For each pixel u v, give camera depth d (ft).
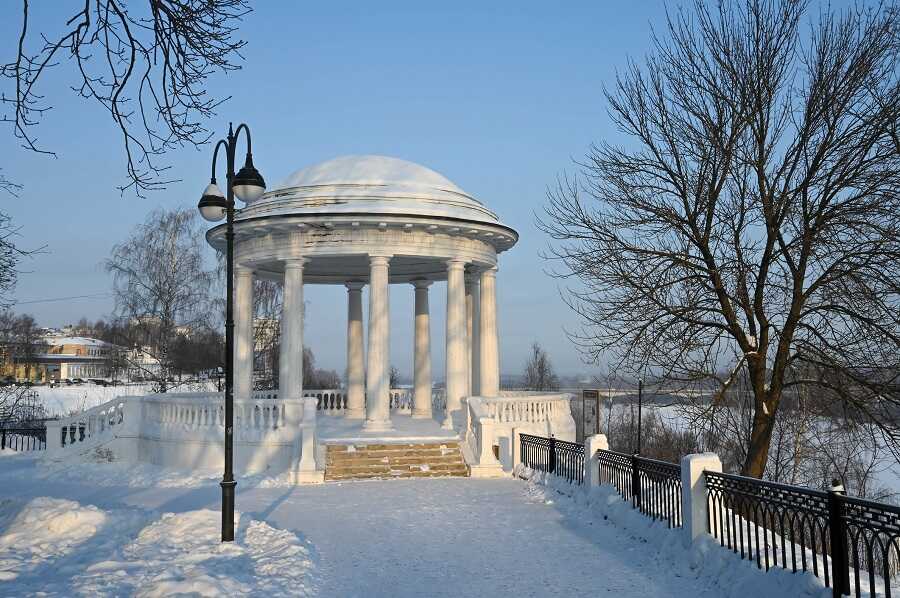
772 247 61.00
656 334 62.39
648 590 30.89
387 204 81.87
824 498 25.85
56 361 315.58
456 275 85.56
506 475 68.23
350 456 69.67
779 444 83.76
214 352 150.41
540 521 46.39
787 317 61.26
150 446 77.05
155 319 141.69
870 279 55.62
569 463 56.18
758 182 61.67
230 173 40.47
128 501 56.34
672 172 65.21
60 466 76.33
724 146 62.59
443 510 50.47
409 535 42.32
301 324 82.02
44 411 167.53
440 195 85.97
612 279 65.16
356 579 32.76
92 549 35.70
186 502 55.42
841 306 57.47
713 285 63.93
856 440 66.49
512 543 40.14
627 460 46.09
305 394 115.03
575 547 39.14
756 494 30.48
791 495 28.04
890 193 55.88
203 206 40.01
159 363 146.72
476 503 53.36
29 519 42.01
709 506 35.35
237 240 86.69
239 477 67.62
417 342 106.83
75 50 32.32
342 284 111.86
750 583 28.71
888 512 22.70
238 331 86.28
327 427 87.86
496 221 88.84
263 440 70.85
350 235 81.46
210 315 146.30
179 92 35.19
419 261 96.63
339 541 40.73
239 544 37.06
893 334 54.95
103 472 73.05
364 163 89.51
